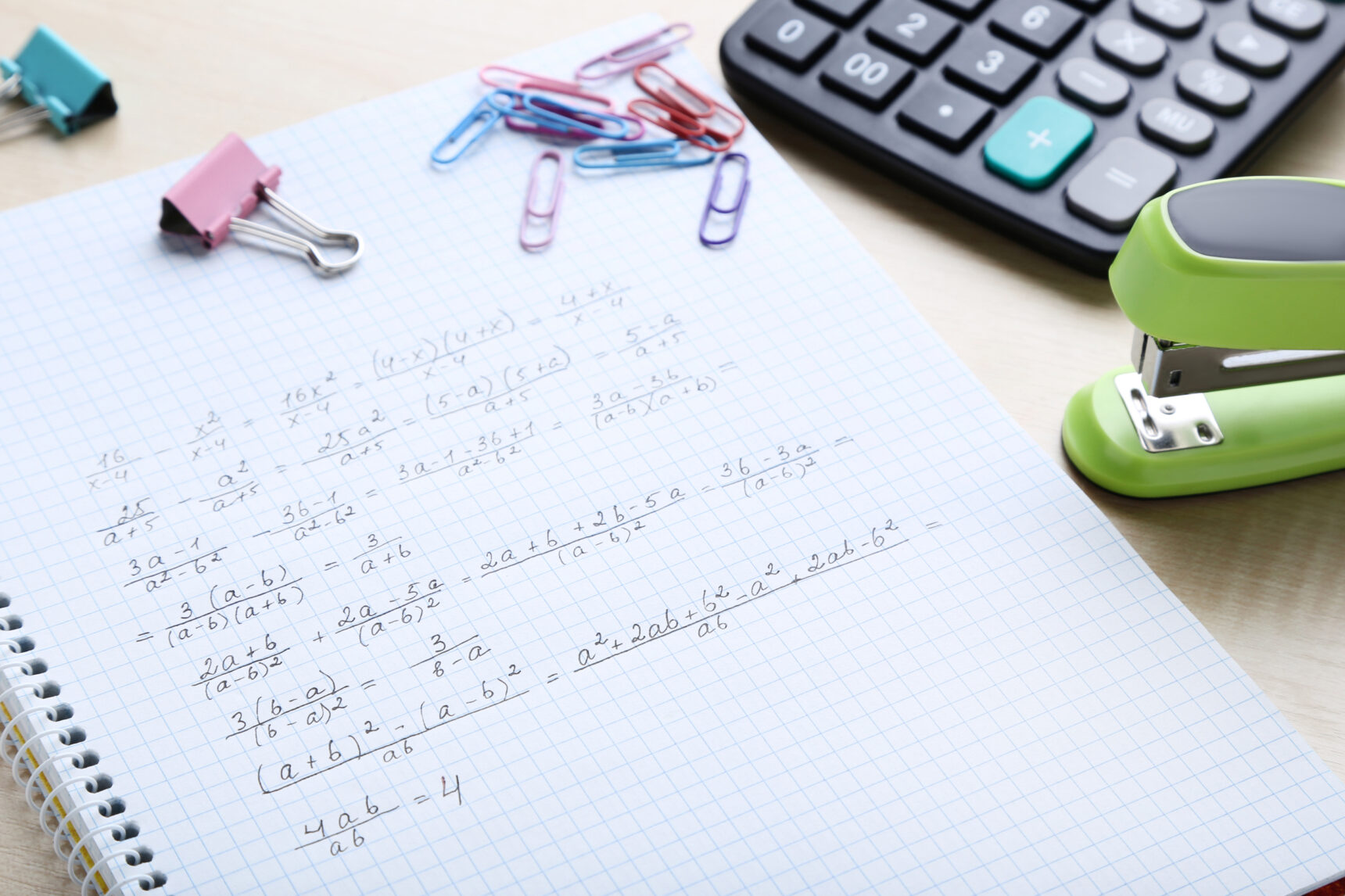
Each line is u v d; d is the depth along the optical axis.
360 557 0.43
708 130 0.48
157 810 0.41
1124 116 0.47
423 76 0.50
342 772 0.41
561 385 0.45
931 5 0.48
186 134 0.49
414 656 0.42
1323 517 0.43
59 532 0.43
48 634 0.42
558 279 0.46
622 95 0.49
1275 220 0.41
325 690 0.42
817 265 0.46
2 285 0.46
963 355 0.45
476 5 0.51
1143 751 0.41
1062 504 0.43
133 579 0.43
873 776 0.41
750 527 0.43
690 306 0.46
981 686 0.42
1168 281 0.41
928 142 0.47
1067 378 0.45
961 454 0.44
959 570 0.43
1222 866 0.40
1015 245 0.47
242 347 0.46
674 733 0.41
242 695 0.42
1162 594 0.42
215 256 0.47
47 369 0.45
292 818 0.41
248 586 0.43
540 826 0.41
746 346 0.45
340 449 0.44
